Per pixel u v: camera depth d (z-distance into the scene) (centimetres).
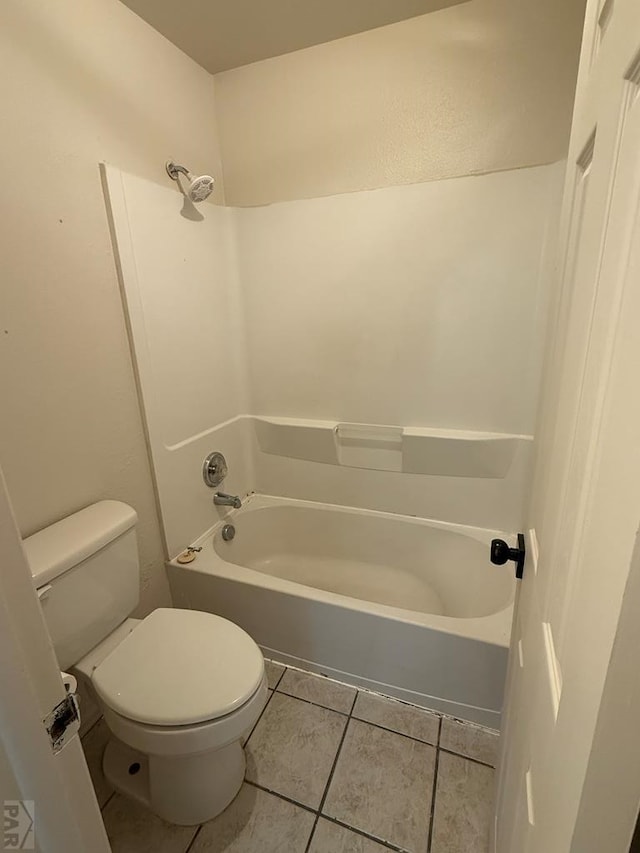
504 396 164
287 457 207
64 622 107
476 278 156
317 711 141
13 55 101
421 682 139
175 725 95
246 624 162
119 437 140
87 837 45
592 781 31
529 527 81
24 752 37
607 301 37
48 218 112
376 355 179
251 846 106
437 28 140
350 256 171
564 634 44
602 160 42
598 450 36
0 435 105
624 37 37
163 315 153
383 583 194
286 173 172
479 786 117
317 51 155
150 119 142
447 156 149
